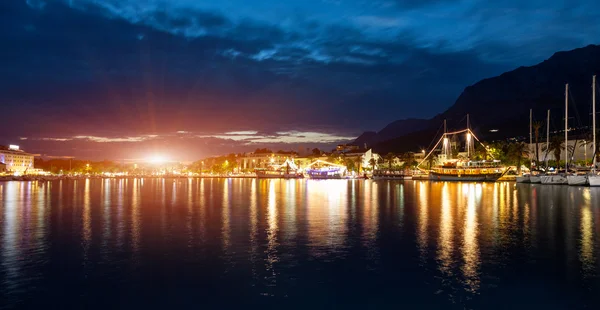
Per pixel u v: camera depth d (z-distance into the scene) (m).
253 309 16.98
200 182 179.00
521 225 36.03
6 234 31.84
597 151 109.81
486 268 22.25
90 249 26.67
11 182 168.25
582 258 24.19
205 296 18.34
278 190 100.25
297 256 24.94
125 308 17.05
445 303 17.52
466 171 160.12
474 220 39.28
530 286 19.42
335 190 98.25
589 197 66.88
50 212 46.69
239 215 43.75
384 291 18.92
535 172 150.12
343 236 31.06
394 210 48.53
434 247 27.22
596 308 16.95
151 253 25.64
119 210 49.09
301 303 17.56
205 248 27.02
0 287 19.34
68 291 18.89
